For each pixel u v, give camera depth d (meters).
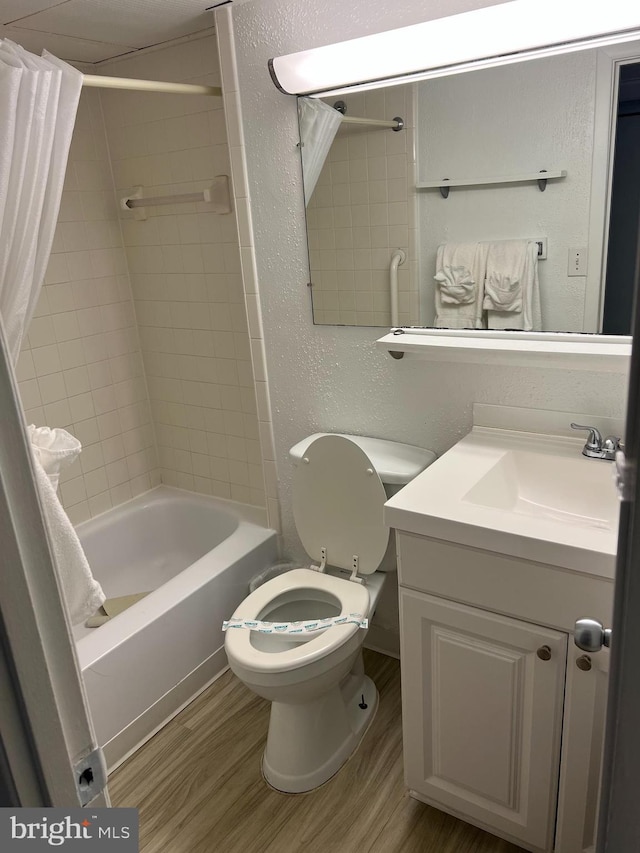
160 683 2.07
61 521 1.62
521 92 1.52
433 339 1.76
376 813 1.75
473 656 1.48
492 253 1.67
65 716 0.62
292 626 1.81
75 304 2.57
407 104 1.68
